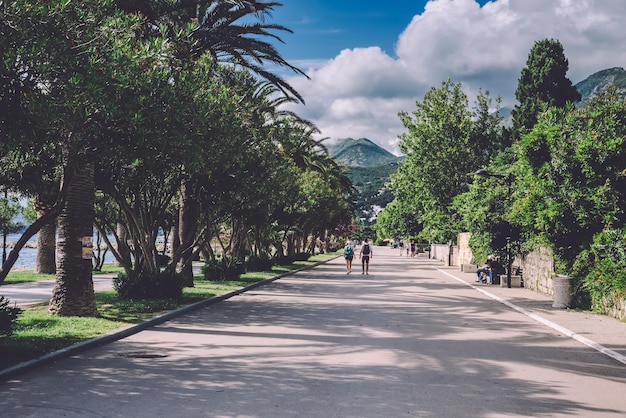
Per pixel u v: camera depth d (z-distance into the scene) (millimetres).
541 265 23859
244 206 25641
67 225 14164
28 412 6355
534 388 7789
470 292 24453
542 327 14094
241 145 17062
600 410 6758
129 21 11148
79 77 9281
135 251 20016
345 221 83250
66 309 14047
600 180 17859
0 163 14125
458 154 45969
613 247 16156
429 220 48375
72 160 10867
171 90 11516
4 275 9875
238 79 22172
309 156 52781
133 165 16438
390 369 8852
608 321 14727
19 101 8805
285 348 10594
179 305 16969
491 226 27484
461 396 7273
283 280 30875
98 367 8789
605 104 18703
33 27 8719
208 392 7309
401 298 21109
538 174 18922
